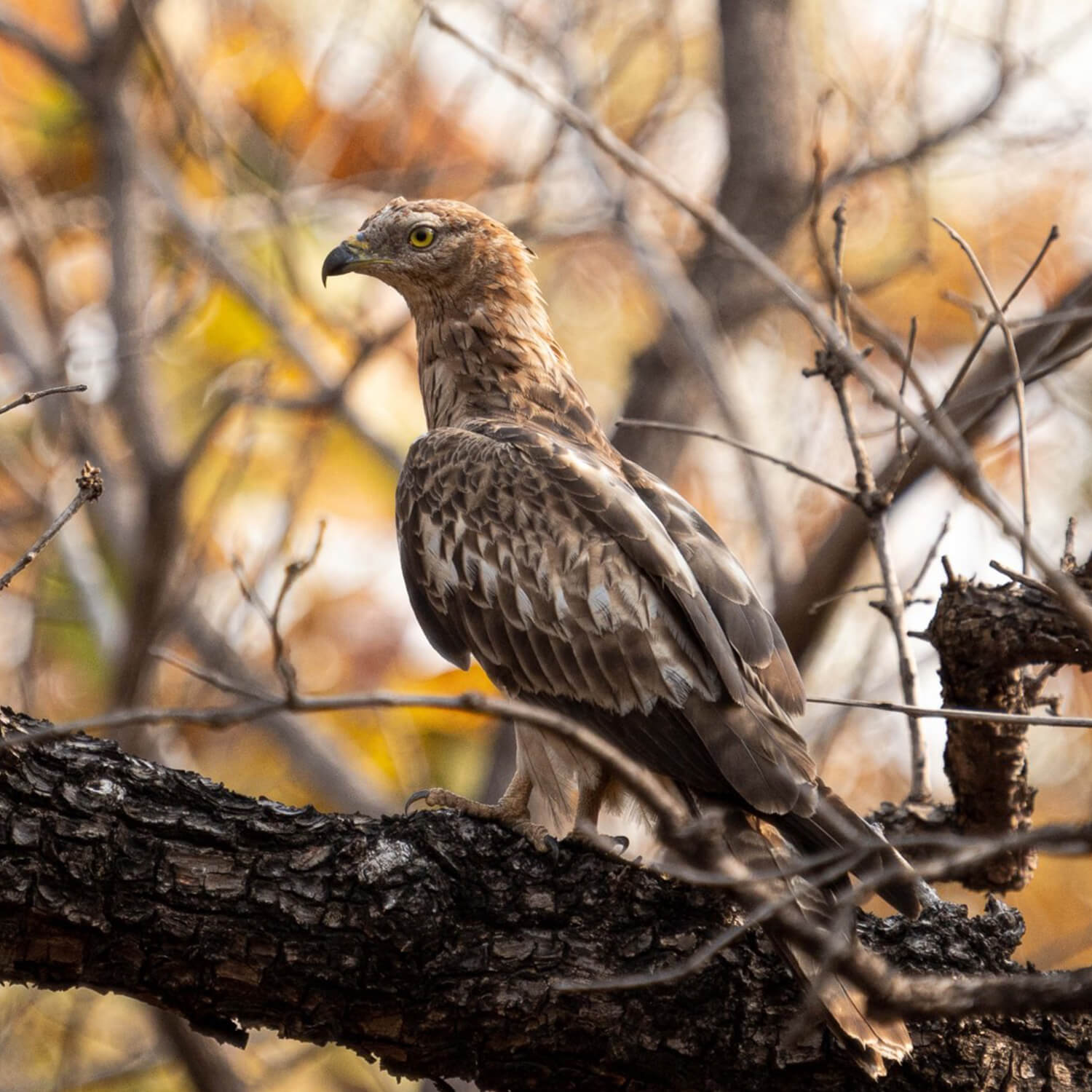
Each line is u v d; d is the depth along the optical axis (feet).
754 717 26.58
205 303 49.49
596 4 52.85
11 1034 41.73
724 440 29.37
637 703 27.50
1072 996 18.60
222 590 48.24
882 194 55.06
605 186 49.62
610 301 58.59
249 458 43.42
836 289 28.76
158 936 22.54
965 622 29.27
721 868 18.42
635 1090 23.99
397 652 50.29
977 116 51.78
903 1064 23.79
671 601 27.91
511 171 50.93
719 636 27.27
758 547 53.06
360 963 22.91
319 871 22.98
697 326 48.32
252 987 22.91
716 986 23.67
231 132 52.60
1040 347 36.29
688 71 59.36
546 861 24.06
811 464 50.60
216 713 16.99
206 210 53.11
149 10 46.57
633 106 55.98
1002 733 29.91
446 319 34.47
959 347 53.78
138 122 48.44
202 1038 39.04
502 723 47.42
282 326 48.65
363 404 50.29
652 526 28.86
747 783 25.73
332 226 52.19
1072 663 29.14
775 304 54.34
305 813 23.44
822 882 20.51
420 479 31.07
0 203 52.90
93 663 47.50
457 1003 23.34
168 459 40.52
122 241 45.70
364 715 49.57
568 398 34.09
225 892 22.67
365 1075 44.65
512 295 34.37
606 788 28.17
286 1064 40.91
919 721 30.66
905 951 24.22
